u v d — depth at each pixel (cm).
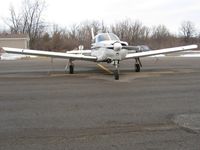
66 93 975
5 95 952
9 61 2892
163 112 696
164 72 1592
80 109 737
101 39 1491
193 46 1661
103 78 1366
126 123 608
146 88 1053
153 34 6353
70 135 536
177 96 897
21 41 4638
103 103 807
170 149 462
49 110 731
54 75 1523
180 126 581
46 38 5975
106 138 518
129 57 1514
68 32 6003
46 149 471
